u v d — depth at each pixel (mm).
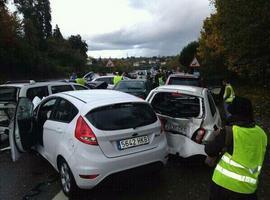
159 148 5219
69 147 4867
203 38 35406
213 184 3352
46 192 5168
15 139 5797
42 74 41281
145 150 5047
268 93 22422
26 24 45969
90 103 5043
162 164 5305
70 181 4859
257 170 3189
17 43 34344
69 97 5574
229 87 11422
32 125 6121
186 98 6906
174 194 5098
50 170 6168
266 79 18156
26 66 36781
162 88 7000
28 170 6172
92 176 4590
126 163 4805
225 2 16266
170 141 6207
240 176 3143
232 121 3291
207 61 33125
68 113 5297
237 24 15648
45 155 5906
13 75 34031
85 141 4660
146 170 5055
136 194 5098
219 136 3240
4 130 7715
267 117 13258
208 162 3473
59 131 5230
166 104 7023
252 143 3158
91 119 4797
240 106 3242
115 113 4992
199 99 6238
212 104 6762
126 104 5180
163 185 5465
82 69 66562
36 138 6203
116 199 4918
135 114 5164
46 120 5941
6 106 7875
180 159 6672
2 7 32344
